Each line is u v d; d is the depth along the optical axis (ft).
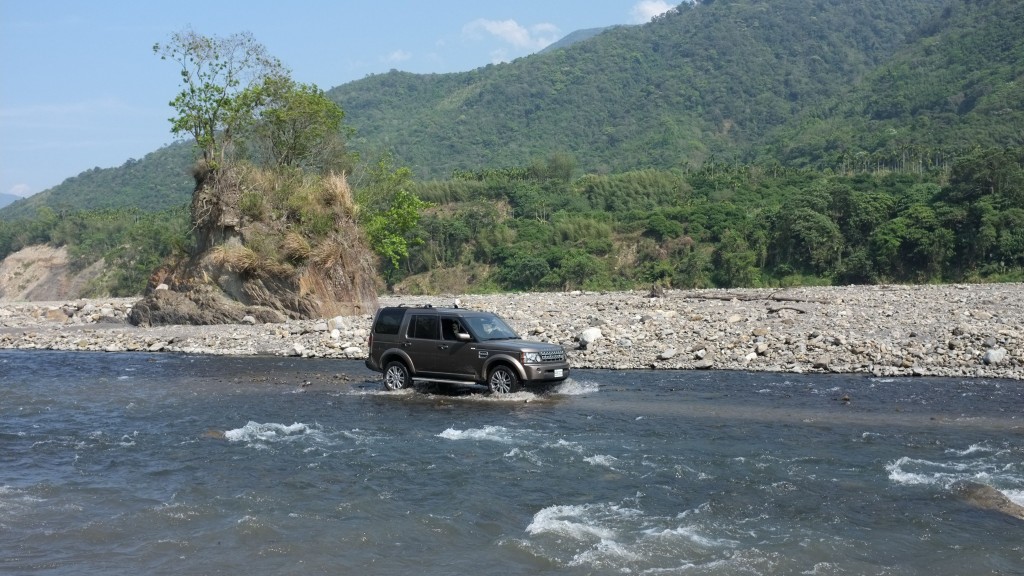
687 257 332.19
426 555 27.91
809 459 39.42
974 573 26.11
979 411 49.90
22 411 55.21
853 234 316.19
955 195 310.04
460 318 59.72
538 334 84.53
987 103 625.41
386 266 374.84
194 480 37.24
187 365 77.97
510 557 27.66
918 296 110.63
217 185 112.68
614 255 356.18
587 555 27.63
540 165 541.34
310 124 134.72
